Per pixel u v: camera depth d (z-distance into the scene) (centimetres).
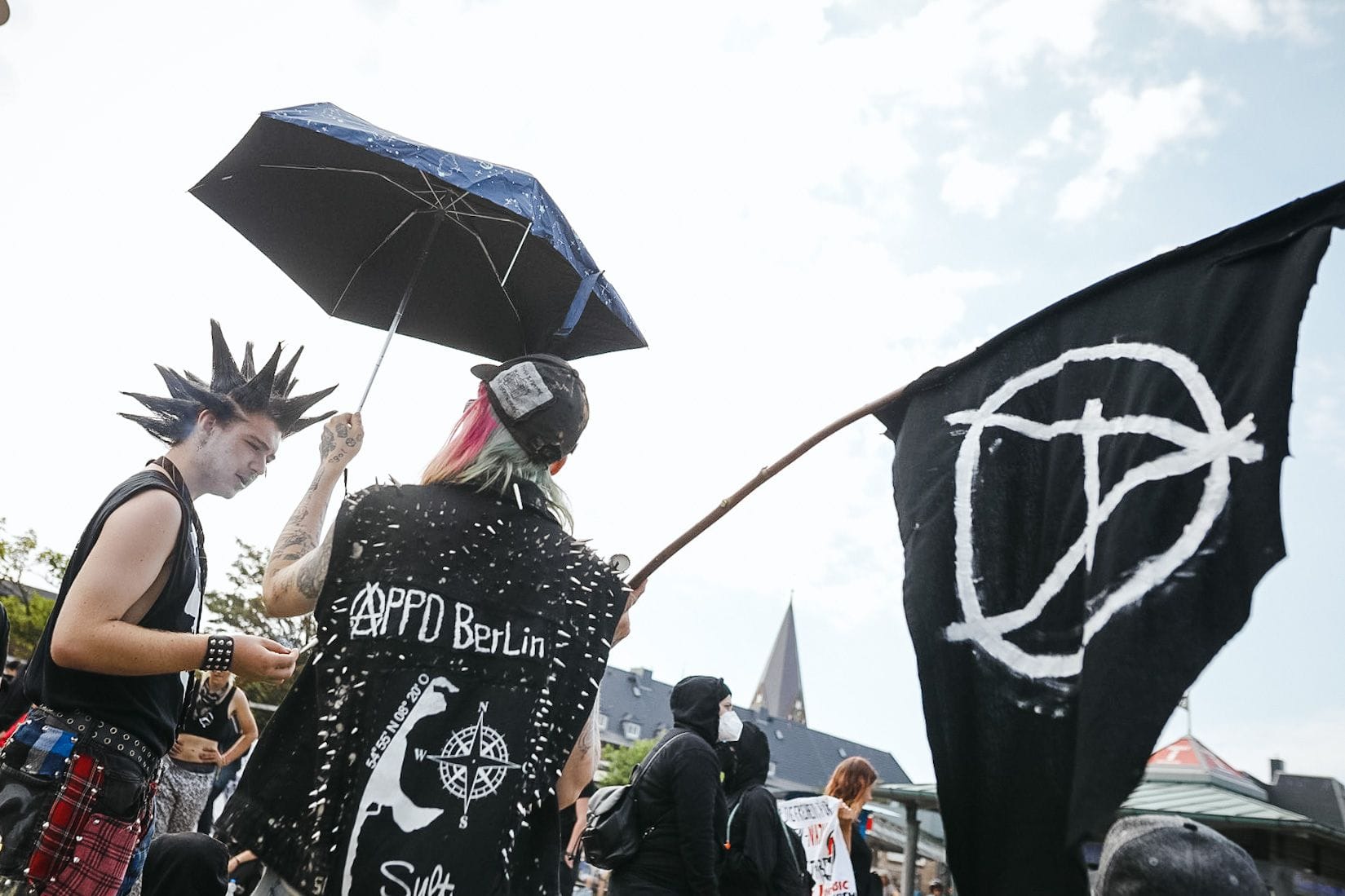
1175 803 1422
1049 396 208
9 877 209
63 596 229
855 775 622
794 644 13988
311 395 247
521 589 188
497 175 269
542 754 181
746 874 446
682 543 225
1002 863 188
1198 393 189
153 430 239
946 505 212
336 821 168
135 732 226
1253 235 192
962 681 199
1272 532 173
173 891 311
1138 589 181
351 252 342
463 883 167
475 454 197
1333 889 1299
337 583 182
